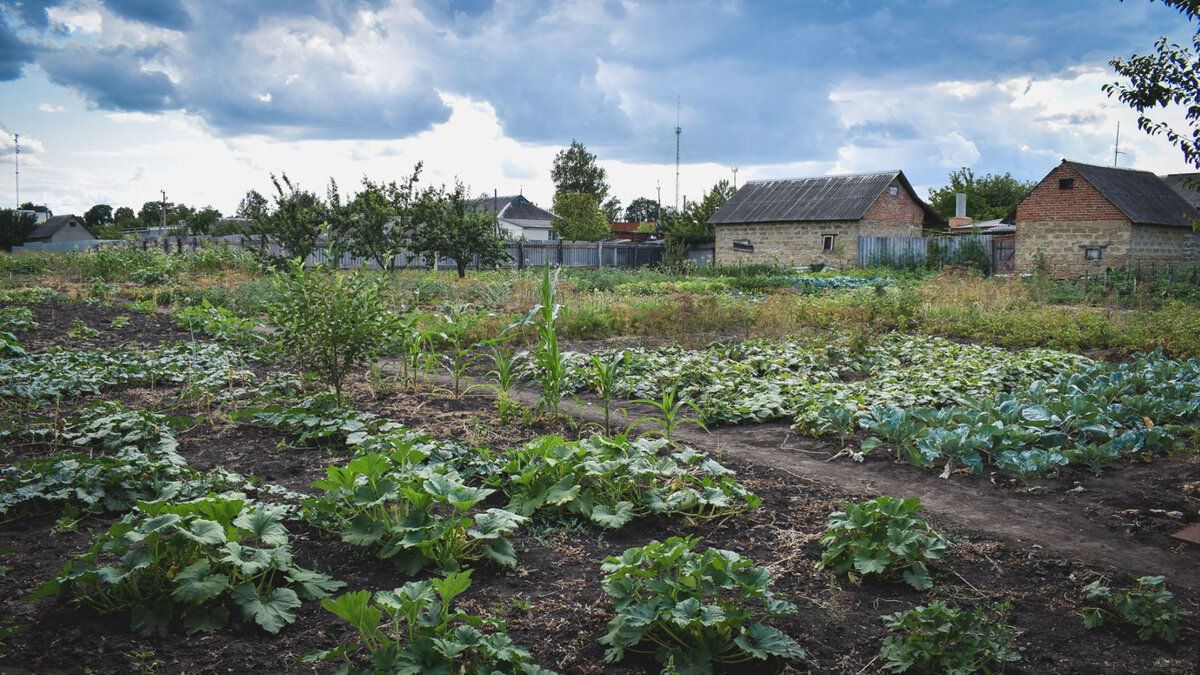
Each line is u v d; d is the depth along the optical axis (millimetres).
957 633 2775
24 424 5590
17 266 24828
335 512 3729
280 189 22609
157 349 9445
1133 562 3711
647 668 2777
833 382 8695
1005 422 5859
